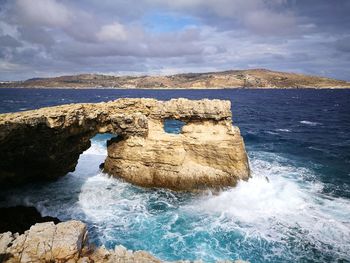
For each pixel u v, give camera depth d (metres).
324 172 28.56
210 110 24.61
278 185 24.44
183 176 23.78
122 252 11.74
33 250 11.10
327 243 16.72
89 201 21.70
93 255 11.50
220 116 24.64
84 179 25.45
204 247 16.28
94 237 17.11
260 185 23.86
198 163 24.22
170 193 23.34
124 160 25.14
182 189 23.59
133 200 22.09
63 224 12.32
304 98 151.12
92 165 28.84
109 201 21.86
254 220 19.20
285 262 15.21
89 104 23.34
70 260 11.05
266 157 34.03
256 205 21.20
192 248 16.16
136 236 17.30
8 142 17.77
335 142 43.47
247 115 78.75
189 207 21.16
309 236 17.36
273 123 64.12
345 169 29.72
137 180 24.42
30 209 20.05
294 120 69.25
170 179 23.91
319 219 19.19
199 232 17.75
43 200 21.39
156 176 24.17
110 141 26.12
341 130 54.53
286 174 27.67
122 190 23.61
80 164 29.03
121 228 18.17
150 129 25.80
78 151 24.64
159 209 20.80
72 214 19.83
